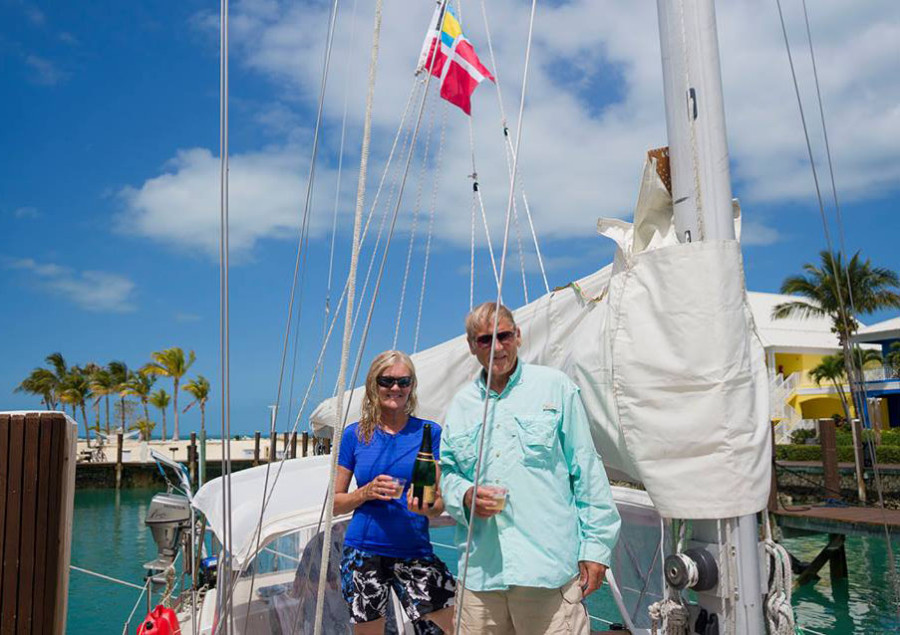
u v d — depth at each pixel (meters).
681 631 1.89
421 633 2.77
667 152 2.09
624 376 1.94
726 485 1.81
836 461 16.59
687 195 1.95
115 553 16.92
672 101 1.99
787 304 29.86
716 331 1.82
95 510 26.48
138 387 53.81
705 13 1.96
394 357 2.78
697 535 1.92
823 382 31.67
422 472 2.57
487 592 2.19
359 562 2.69
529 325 3.30
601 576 2.13
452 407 2.35
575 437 2.20
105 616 10.70
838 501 16.47
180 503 4.86
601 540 2.14
